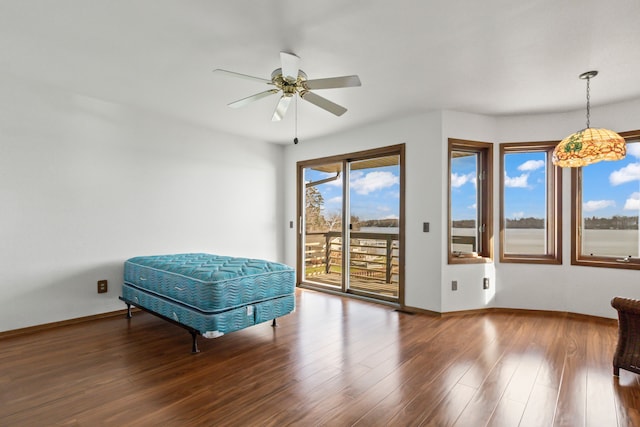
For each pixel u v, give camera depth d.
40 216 3.22
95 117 3.55
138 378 2.28
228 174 4.80
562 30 2.16
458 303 3.83
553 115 3.88
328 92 3.27
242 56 2.56
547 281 3.90
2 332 3.02
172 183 4.19
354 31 2.20
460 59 2.57
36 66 2.78
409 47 2.39
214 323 2.62
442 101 3.51
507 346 2.86
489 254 4.01
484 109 3.76
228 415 1.86
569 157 2.90
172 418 1.83
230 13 2.01
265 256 5.27
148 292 3.25
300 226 5.41
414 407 1.94
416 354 2.69
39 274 3.21
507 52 2.46
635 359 2.20
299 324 3.45
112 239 3.68
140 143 3.90
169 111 3.88
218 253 4.66
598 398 2.04
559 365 2.48
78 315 3.45
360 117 4.06
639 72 2.79
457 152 4.02
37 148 3.20
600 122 3.64
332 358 2.61
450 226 3.82
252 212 5.10
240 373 2.36
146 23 2.13
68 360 2.55
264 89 3.24
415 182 3.98
